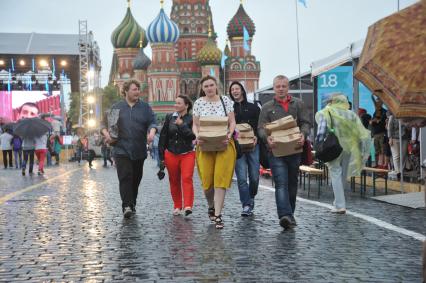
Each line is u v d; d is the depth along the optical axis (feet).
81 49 189.16
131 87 36.04
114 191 53.36
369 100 64.28
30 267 22.09
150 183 63.52
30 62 196.24
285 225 30.50
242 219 34.19
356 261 22.86
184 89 466.29
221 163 30.96
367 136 37.11
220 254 24.23
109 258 23.59
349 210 38.06
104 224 32.58
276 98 32.19
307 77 98.58
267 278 20.21
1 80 204.54
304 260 23.04
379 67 16.85
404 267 21.89
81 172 89.45
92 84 189.47
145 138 36.14
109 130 35.68
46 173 85.92
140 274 20.85
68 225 32.30
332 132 36.01
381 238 27.78
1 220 34.37
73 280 20.08
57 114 203.31
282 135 30.53
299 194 49.37
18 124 81.35
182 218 34.81
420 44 16.62
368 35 17.95
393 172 54.75
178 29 441.68
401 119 16.87
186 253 24.48
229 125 32.04
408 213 36.47
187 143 35.45
